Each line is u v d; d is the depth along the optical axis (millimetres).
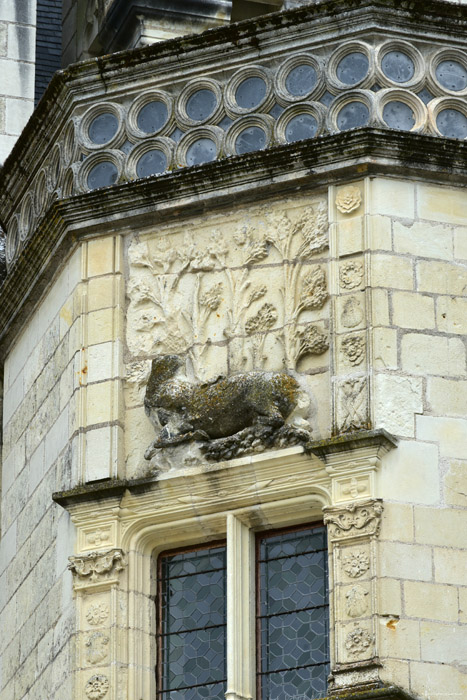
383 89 29891
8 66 35344
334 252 29375
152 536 29438
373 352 28703
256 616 28859
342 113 29938
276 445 28891
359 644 27453
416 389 28672
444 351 28984
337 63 30188
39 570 30781
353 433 28266
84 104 31500
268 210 30078
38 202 32406
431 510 28172
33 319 32531
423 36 30281
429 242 29422
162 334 30188
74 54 37812
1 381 33719
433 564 27906
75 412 30203
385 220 29375
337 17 30281
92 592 29297
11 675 31250
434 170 29625
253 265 29969
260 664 28656
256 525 29109
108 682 28766
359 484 28172
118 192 30609
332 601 27906
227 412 29203
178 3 36125
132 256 30641
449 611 27734
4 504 32656
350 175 29609
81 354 30391
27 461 31922
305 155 29703
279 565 29016
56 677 29578
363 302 29016
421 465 28344
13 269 32375
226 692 28266
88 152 31156
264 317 29656
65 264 31422
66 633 29484
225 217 30328
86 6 37562
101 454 29734
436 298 29172
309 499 28609
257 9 37344
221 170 30109
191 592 29375
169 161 30688
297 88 30328
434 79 30109
